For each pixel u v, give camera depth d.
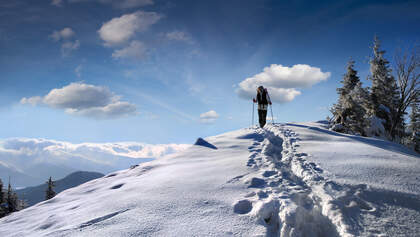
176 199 4.04
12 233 3.92
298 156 6.18
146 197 4.25
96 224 3.41
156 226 3.19
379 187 3.72
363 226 2.84
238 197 3.99
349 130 16.22
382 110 20.53
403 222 2.88
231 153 7.75
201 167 6.11
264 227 3.08
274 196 3.81
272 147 8.10
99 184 6.85
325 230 3.06
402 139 22.64
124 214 3.64
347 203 3.36
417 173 4.24
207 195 4.14
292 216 3.10
